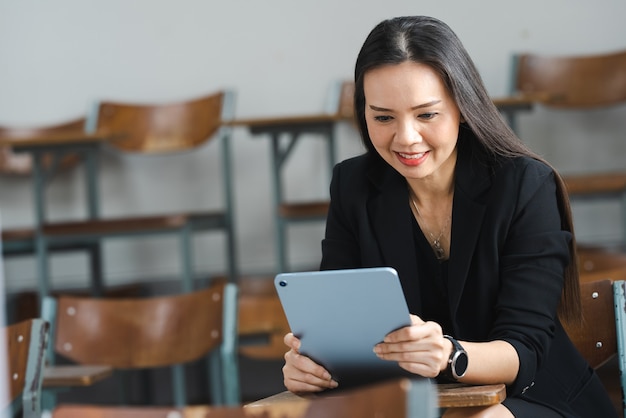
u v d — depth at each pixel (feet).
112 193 18.57
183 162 18.58
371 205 7.90
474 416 6.66
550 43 18.30
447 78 7.11
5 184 18.40
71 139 15.02
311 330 6.53
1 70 18.48
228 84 18.49
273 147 16.57
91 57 18.48
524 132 18.28
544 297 7.27
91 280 17.37
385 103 7.11
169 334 10.06
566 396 7.47
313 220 15.92
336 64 18.43
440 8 18.34
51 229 15.57
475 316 7.54
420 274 7.79
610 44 18.29
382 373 6.63
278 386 16.87
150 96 18.48
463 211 7.54
